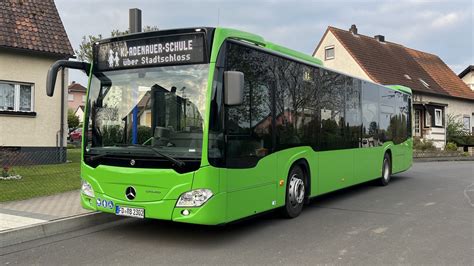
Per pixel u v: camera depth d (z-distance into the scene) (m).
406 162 14.90
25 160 14.30
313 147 8.55
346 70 32.03
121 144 6.29
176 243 6.25
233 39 6.31
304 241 6.41
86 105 6.72
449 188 12.40
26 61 14.55
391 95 13.39
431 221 7.83
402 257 5.62
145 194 5.92
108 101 6.50
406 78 33.03
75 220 7.00
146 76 6.24
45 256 5.62
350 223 7.64
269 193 7.03
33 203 8.10
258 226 7.37
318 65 8.91
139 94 6.27
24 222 6.64
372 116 11.81
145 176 5.90
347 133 10.15
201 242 6.32
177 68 6.05
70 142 38.12
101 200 6.32
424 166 20.59
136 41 6.38
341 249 5.98
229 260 5.48
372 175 11.79
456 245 6.20
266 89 6.98
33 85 14.76
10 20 14.70
